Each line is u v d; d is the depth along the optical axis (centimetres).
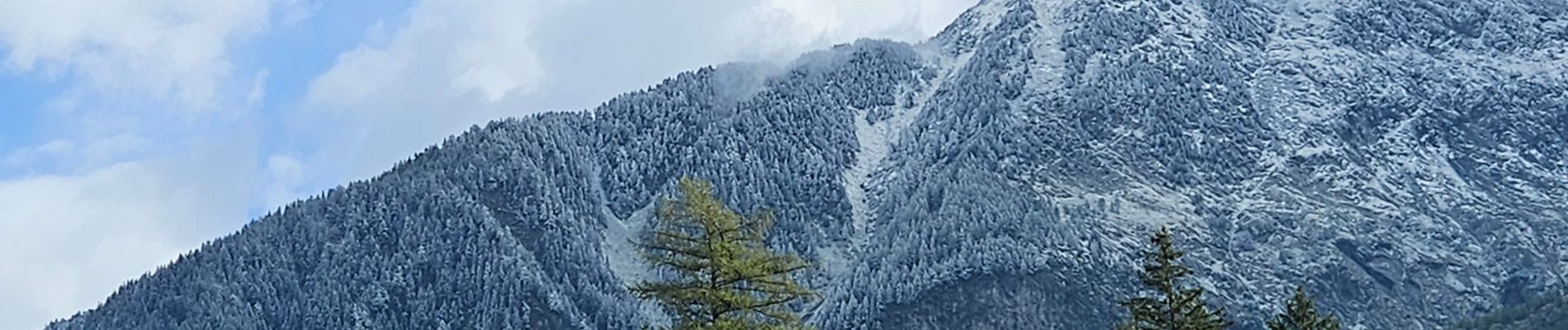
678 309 5825
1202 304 7769
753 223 5950
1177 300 7756
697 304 5797
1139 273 7925
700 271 5788
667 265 5791
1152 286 8006
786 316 5856
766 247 6122
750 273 5759
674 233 5812
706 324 5744
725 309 5744
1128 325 8194
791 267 5884
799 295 5881
